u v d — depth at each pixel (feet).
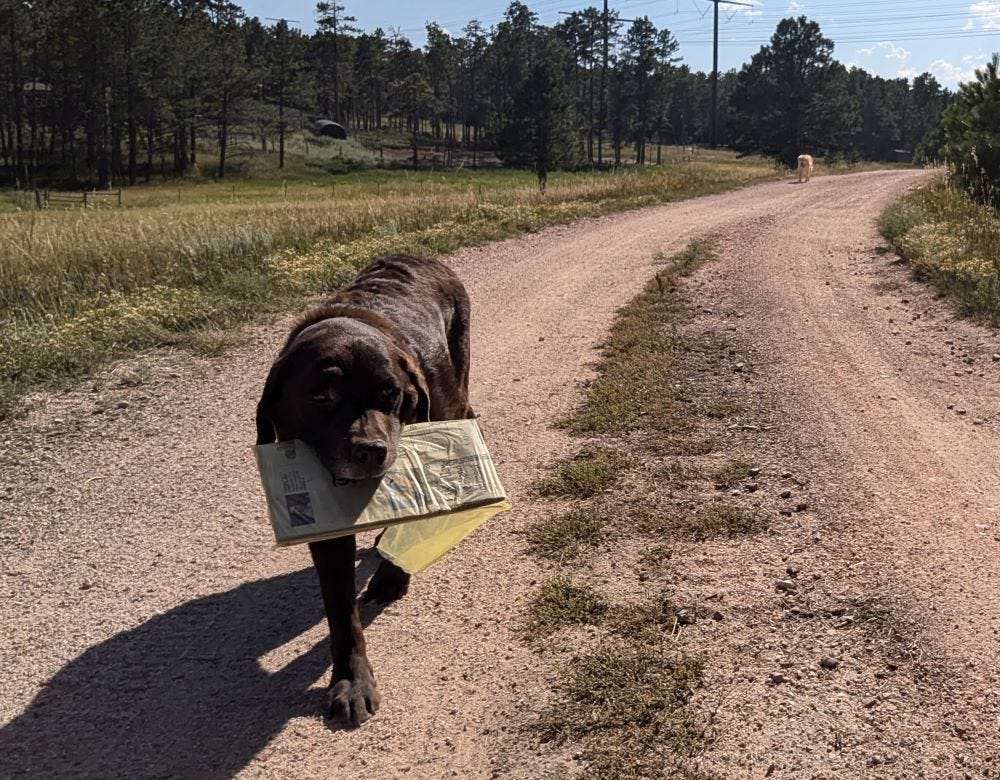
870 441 7.30
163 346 10.99
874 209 26.76
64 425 8.43
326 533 3.82
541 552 5.61
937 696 4.01
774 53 86.94
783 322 11.69
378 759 3.94
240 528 6.33
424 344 5.20
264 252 16.37
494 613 5.01
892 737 3.77
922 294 13.09
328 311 4.79
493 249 18.86
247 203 38.93
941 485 6.37
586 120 112.37
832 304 12.84
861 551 5.34
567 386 9.31
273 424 4.41
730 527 5.74
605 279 15.24
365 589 5.44
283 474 3.94
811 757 3.69
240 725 4.24
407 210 22.93
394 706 4.29
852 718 3.91
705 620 4.72
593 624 4.77
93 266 14.73
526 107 74.23
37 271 13.94
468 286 15.08
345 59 132.05
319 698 4.40
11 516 6.59
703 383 9.02
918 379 9.18
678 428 7.70
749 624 4.66
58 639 5.02
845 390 8.77
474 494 4.15
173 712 4.36
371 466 3.82
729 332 11.12
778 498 6.18
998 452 7.07
